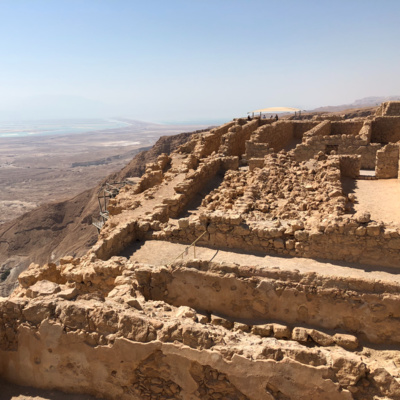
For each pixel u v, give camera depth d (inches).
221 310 454.6
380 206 791.1
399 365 379.6
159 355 319.3
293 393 296.4
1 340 348.8
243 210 613.3
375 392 290.5
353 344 399.9
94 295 362.6
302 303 425.1
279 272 431.2
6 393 341.1
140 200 903.7
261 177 857.5
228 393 309.0
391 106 1665.8
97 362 330.6
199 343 310.8
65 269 537.3
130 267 477.1
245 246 508.7
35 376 346.6
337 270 442.9
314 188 777.6
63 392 342.0
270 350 300.7
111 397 335.6
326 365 293.6
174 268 464.8
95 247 522.9
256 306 440.1
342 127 1609.3
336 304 414.9
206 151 1438.2
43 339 337.1
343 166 1069.8
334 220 480.7
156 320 328.8
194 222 541.3
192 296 462.6
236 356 301.7
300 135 1787.6
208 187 1005.8
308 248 476.1
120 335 323.6
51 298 347.6
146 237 581.6
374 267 449.7
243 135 1514.5
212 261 455.8
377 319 406.0
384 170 1045.8
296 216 601.6
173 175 1088.8
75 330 331.6
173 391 321.1
